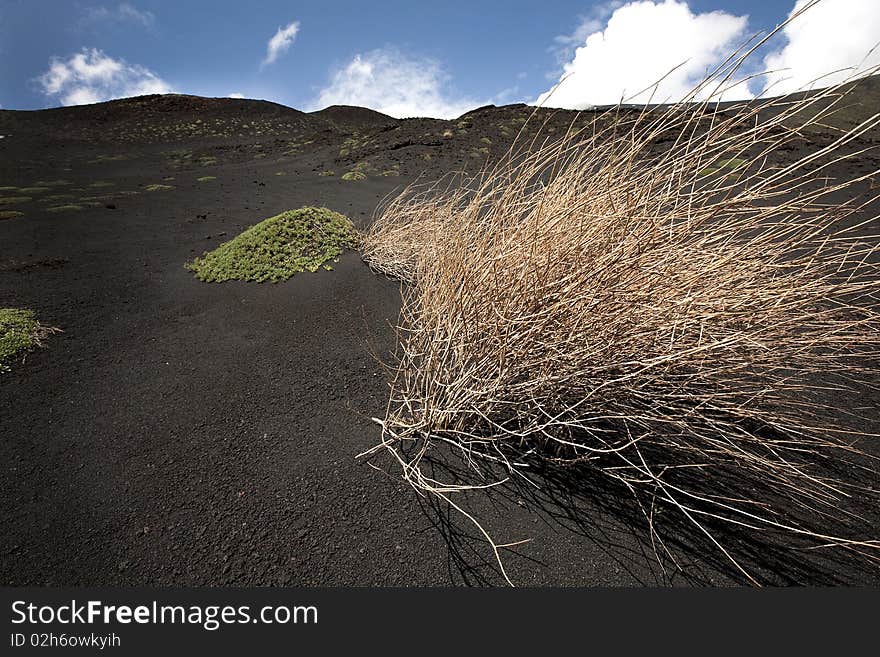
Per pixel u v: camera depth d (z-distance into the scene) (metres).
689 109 1.81
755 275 1.86
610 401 1.97
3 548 1.69
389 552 1.71
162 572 1.63
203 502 1.90
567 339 1.83
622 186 1.92
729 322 1.88
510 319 1.96
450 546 1.74
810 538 1.75
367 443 2.24
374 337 3.35
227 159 16.80
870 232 4.75
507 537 1.78
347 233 5.30
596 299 1.77
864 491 1.96
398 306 3.85
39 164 15.73
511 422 2.26
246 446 2.21
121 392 2.62
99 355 3.01
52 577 1.60
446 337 2.31
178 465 2.09
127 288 4.19
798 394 2.56
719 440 2.05
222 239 6.08
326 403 2.57
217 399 2.57
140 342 3.20
